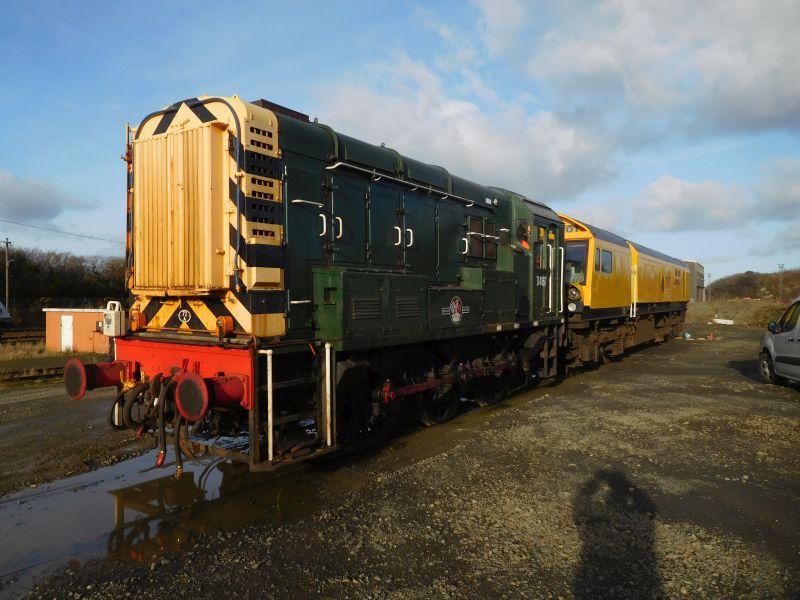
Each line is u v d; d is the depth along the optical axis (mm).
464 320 7781
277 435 5184
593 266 13086
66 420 7996
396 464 5977
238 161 5027
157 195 5465
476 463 5836
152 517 4586
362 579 3508
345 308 5559
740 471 5609
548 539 4066
